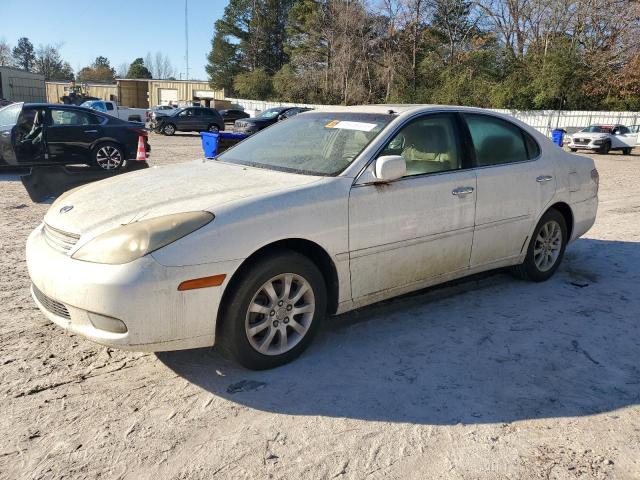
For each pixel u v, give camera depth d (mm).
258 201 3199
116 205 3303
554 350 3752
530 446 2707
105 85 68750
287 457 2582
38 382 3160
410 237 3838
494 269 4758
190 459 2549
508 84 37156
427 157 4062
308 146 4074
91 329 2943
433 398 3115
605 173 15906
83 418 2836
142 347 2908
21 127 10750
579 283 5160
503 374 3408
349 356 3582
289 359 3436
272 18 65938
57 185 8852
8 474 2414
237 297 3105
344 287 3576
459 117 4367
